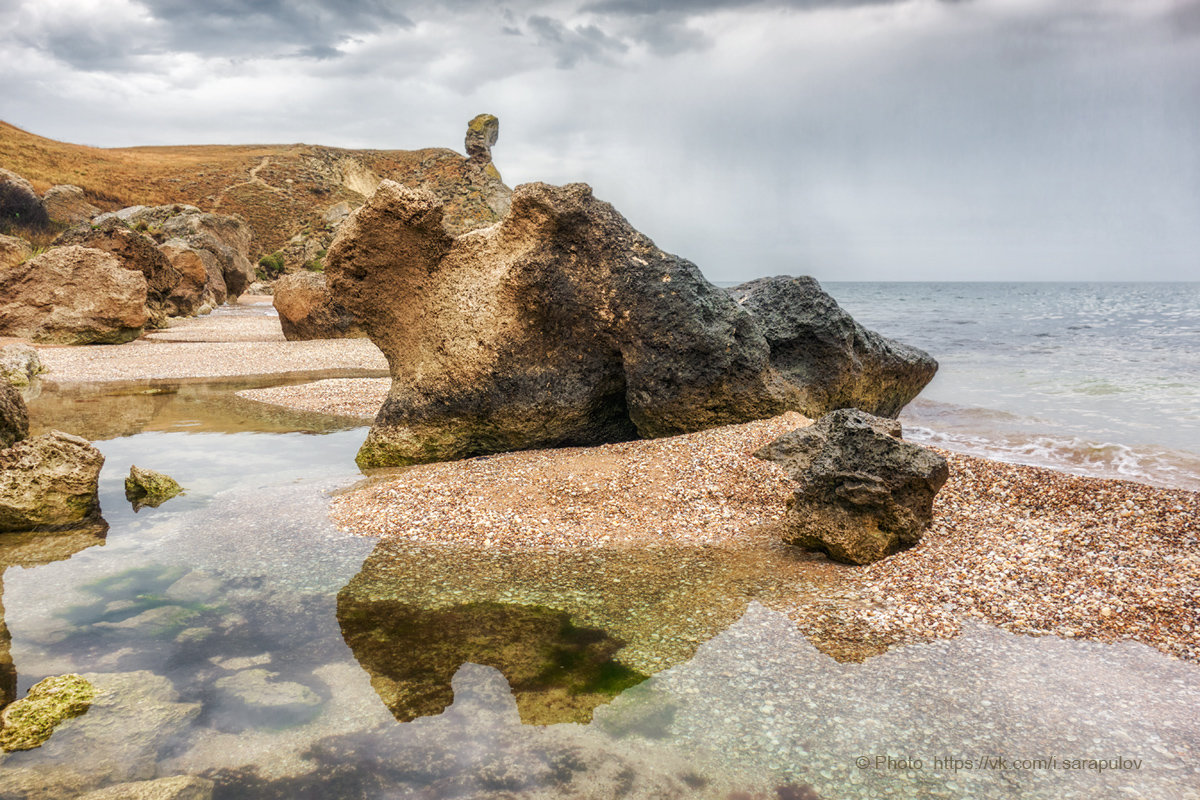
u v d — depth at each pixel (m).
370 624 5.34
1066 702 4.33
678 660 4.82
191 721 4.02
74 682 4.33
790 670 4.69
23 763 3.64
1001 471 8.32
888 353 12.48
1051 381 17.94
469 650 4.95
